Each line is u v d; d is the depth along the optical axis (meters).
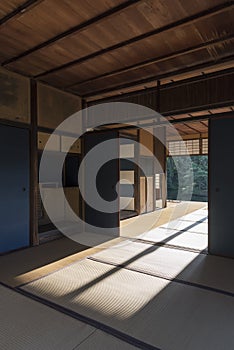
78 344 1.80
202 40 3.08
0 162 3.72
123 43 3.16
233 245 3.61
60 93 4.66
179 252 3.82
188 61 3.62
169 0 2.38
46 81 4.34
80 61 3.62
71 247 4.06
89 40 3.10
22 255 3.66
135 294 2.50
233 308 2.26
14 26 2.80
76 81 4.36
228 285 2.71
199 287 2.65
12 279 2.84
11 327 1.99
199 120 3.96
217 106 3.78
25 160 4.06
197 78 3.93
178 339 1.85
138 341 1.83
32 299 2.41
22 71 3.95
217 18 2.64
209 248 3.77
